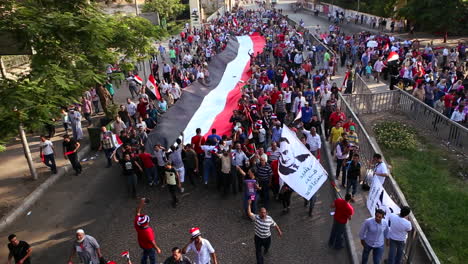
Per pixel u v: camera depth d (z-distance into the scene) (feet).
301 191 33.96
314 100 69.56
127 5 137.28
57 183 46.26
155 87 62.03
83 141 58.34
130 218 37.86
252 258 31.24
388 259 26.94
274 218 36.76
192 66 86.79
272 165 39.04
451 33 135.64
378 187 29.12
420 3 134.21
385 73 87.97
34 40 36.94
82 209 39.96
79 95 39.63
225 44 108.06
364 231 26.48
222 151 40.88
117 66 58.13
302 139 42.93
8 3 36.14
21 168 50.06
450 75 69.97
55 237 35.40
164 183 43.93
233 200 40.42
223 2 259.60
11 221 38.06
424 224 35.19
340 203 30.01
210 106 59.26
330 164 46.16
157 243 33.55
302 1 296.71
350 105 65.98
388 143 53.78
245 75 78.28
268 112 54.65
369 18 176.96
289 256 31.27
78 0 43.42
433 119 56.80
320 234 34.14
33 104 32.12
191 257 31.83
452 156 49.70
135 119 60.75
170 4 162.91
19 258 28.22
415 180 43.65
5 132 31.07
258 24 158.81
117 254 32.42
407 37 136.56
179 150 41.86
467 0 125.49
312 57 97.09
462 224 35.14
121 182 45.75
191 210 38.70
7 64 65.62
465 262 30.01
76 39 37.86
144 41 58.13
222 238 33.91
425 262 29.04
